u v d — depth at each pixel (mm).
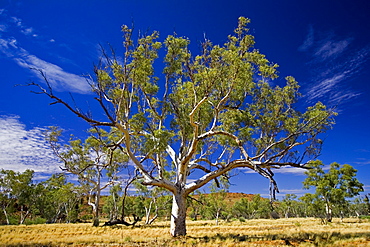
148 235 18812
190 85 17172
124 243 14258
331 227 26891
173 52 17641
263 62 17469
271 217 64750
